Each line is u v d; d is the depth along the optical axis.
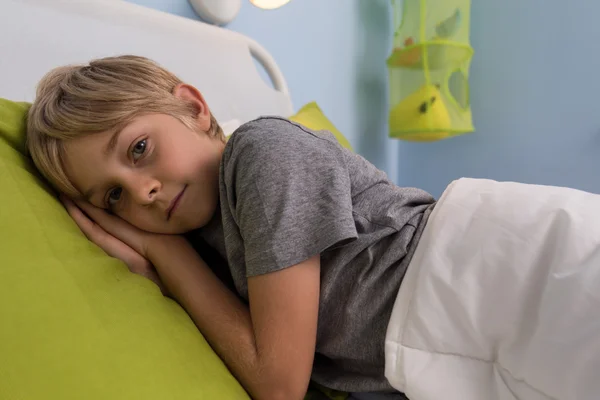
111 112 0.63
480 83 1.91
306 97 1.63
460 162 1.98
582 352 0.48
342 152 0.71
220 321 0.60
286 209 0.58
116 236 0.69
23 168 0.62
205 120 0.75
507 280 0.56
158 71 0.75
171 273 0.65
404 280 0.63
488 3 1.87
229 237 0.65
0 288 0.43
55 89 0.67
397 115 1.70
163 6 1.18
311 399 0.72
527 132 1.84
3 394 0.37
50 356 0.40
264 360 0.55
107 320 0.47
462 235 0.61
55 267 0.48
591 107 1.71
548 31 1.77
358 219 0.68
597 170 1.73
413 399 0.57
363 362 0.67
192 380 0.49
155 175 0.64
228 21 1.29
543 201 0.60
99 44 0.93
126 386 0.42
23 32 0.82
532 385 0.51
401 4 1.79
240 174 0.63
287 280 0.57
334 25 1.70
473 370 0.56
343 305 0.66
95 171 0.62
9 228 0.50
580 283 0.50
